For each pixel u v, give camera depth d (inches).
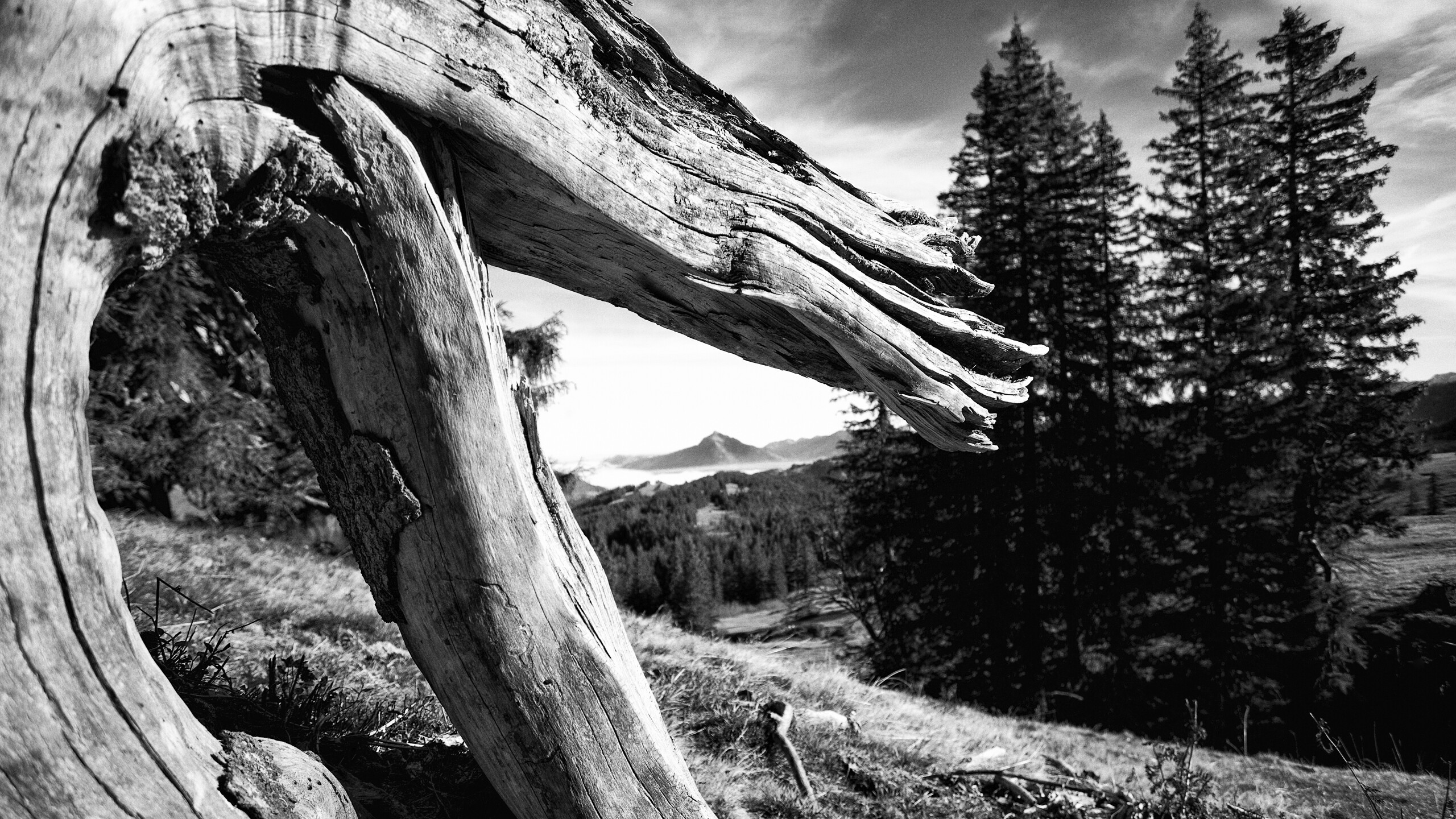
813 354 124.3
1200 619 898.1
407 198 74.9
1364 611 938.1
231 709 100.2
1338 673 794.2
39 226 53.5
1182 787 203.9
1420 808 310.3
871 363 114.3
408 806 97.3
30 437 54.6
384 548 83.8
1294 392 925.2
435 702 146.2
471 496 80.9
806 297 108.3
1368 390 920.3
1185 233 1021.2
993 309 981.2
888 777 197.8
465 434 80.4
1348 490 917.8
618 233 96.0
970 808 193.9
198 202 63.2
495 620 82.7
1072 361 976.9
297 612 214.7
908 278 123.6
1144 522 942.4
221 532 402.9
